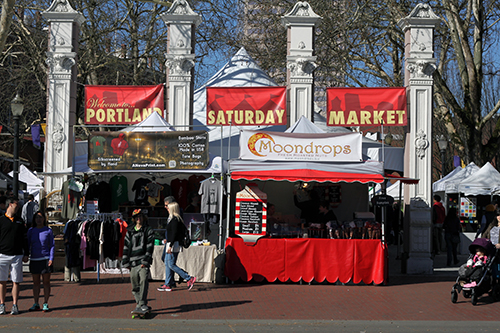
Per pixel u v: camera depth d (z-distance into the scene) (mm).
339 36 20875
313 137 11797
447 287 11359
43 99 24516
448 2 19781
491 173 18781
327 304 9281
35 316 7965
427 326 7836
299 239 11469
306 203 13125
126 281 11305
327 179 11188
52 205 14062
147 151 11969
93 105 14516
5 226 8039
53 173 12828
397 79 24453
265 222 11469
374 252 11516
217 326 7605
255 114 14414
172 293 10117
